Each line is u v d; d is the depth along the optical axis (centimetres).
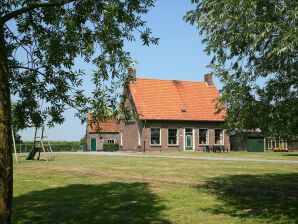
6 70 522
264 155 3659
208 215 925
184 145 4828
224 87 924
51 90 746
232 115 937
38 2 632
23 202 1098
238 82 898
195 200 1120
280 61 775
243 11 720
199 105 5009
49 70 752
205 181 1541
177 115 4794
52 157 3256
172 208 1005
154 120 4697
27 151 5475
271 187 1354
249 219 882
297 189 1307
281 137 888
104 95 688
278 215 924
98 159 3120
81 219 889
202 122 4925
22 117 746
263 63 802
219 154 3928
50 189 1348
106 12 712
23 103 745
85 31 756
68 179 1653
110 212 959
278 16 693
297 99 783
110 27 738
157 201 1103
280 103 799
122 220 877
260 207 1020
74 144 6272
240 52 845
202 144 4922
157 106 4781
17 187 1401
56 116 751
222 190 1298
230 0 743
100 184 1477
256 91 871
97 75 694
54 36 759
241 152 4538
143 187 1387
